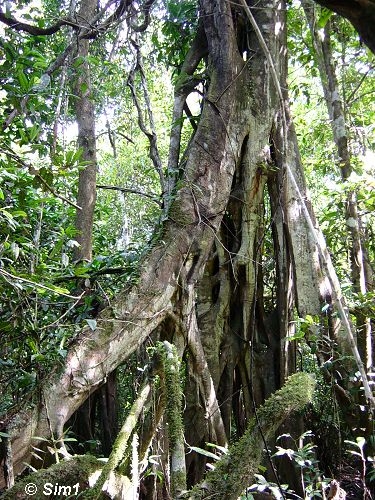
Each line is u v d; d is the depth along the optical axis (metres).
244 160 6.20
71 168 3.49
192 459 5.32
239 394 6.29
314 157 9.98
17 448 3.66
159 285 4.96
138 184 11.87
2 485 3.37
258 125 6.18
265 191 7.26
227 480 2.12
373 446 5.04
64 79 5.10
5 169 3.50
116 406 6.21
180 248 5.27
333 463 5.86
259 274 6.38
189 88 6.54
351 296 6.09
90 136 5.98
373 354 6.16
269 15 6.47
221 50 6.18
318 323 5.64
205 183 5.67
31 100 3.96
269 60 2.62
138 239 8.23
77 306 4.97
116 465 2.47
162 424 3.69
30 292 3.73
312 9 6.36
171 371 2.53
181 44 7.65
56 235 4.96
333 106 6.96
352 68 9.32
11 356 4.09
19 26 5.71
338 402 5.66
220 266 6.21
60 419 3.96
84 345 4.31
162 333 5.24
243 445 2.18
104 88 8.16
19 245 4.10
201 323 6.05
